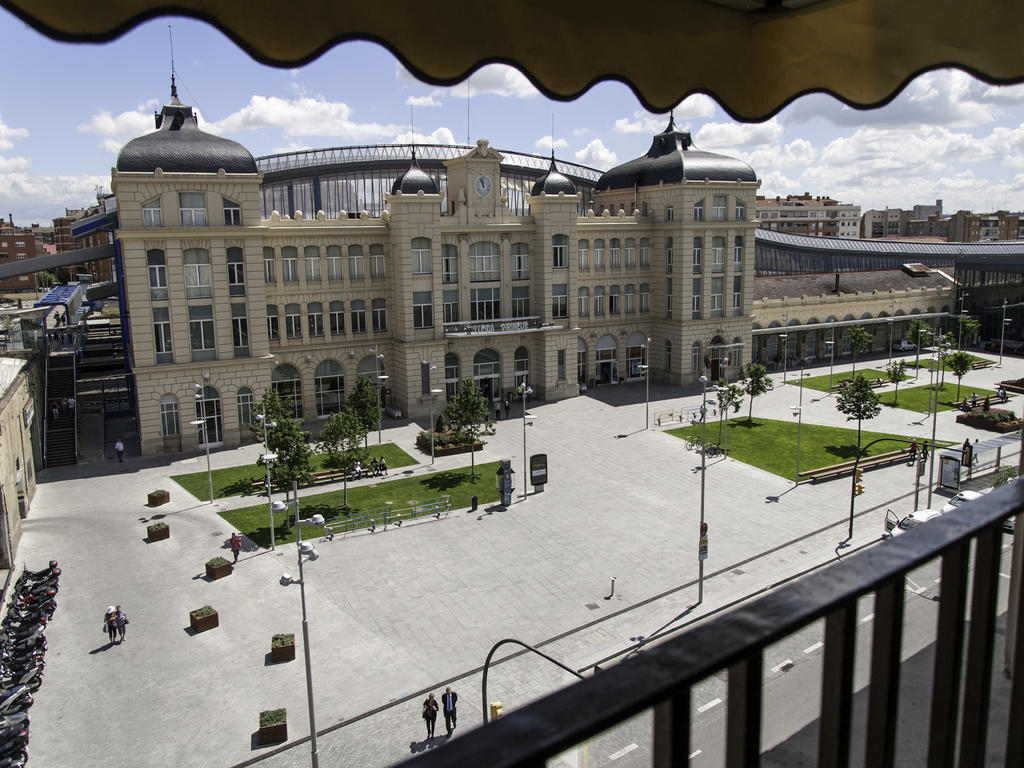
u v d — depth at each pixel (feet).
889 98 19.39
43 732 82.02
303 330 202.28
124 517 142.20
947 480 149.48
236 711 85.61
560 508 143.64
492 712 75.92
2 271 211.82
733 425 201.57
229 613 106.22
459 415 166.09
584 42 16.22
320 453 181.06
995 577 12.64
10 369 164.55
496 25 14.90
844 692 10.09
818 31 19.08
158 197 172.65
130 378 217.36
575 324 230.89
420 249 205.98
